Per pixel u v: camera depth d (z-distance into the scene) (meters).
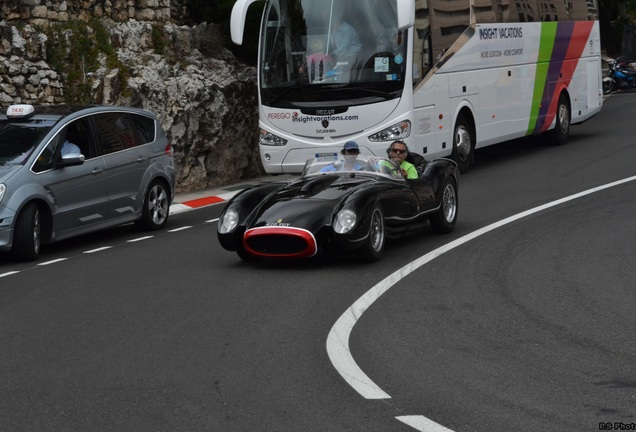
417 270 11.70
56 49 20.94
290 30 19.09
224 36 26.52
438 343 8.55
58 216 14.40
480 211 16.03
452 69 20.38
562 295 10.23
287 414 6.81
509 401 6.96
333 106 18.73
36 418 6.89
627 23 61.50
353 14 18.81
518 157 23.39
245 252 12.39
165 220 16.75
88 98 20.52
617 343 8.40
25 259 13.84
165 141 17.08
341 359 8.12
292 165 19.12
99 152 15.37
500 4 22.48
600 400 6.93
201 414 6.87
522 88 23.28
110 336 9.18
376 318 9.51
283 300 10.40
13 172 13.84
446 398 7.05
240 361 8.17
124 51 22.44
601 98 27.62
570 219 14.82
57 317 10.07
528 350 8.26
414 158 14.50
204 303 10.41
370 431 6.43
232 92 23.41
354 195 11.97
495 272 11.46
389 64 18.62
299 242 11.68
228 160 23.14
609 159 21.62
